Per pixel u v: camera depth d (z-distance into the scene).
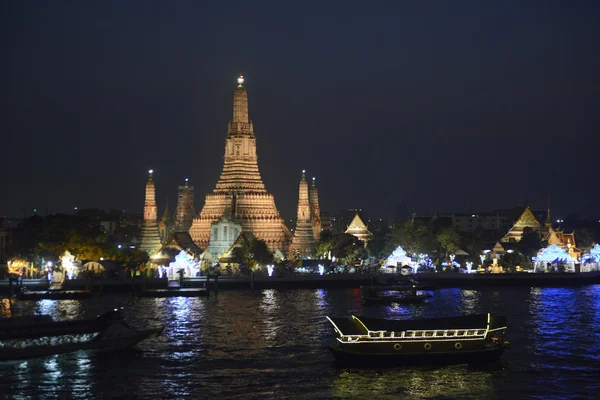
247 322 138.00
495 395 88.44
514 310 156.75
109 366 102.19
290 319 142.00
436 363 100.81
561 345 114.38
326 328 130.50
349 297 184.75
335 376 96.31
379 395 88.69
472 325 101.81
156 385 93.00
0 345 104.50
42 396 89.06
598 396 75.06
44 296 179.50
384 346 100.38
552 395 88.38
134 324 135.62
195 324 135.62
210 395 88.94
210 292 196.00
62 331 108.12
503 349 102.06
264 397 88.06
